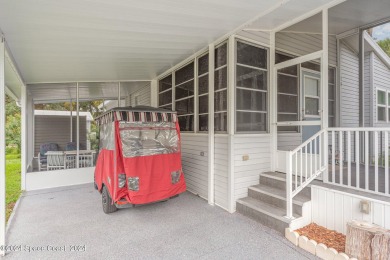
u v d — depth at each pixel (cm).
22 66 479
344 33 475
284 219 312
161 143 387
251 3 283
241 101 411
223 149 414
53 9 265
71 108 680
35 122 638
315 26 390
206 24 343
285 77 428
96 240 305
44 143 644
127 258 263
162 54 479
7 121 1220
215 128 440
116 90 720
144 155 366
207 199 458
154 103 713
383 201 258
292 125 406
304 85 400
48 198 494
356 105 480
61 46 381
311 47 395
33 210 419
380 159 462
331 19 418
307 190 342
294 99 413
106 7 271
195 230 329
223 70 418
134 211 407
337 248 261
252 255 265
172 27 345
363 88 471
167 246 287
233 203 397
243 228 334
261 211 347
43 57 430
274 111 441
